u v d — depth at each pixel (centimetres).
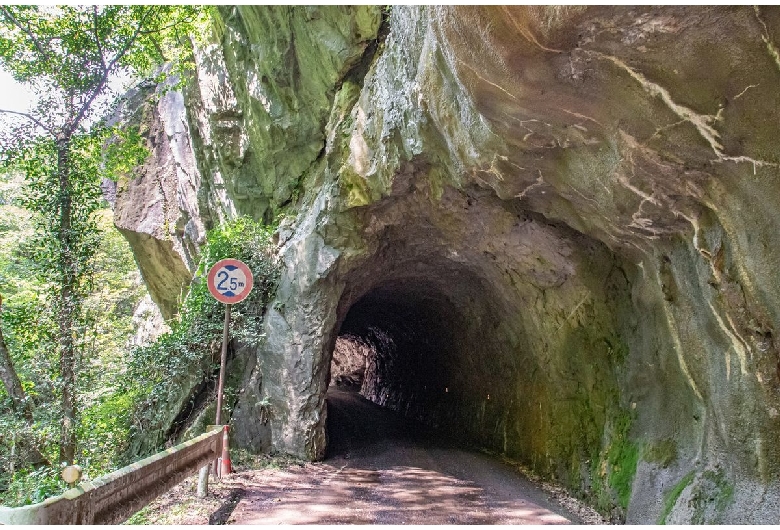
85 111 1031
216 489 669
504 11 388
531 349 1034
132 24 1127
